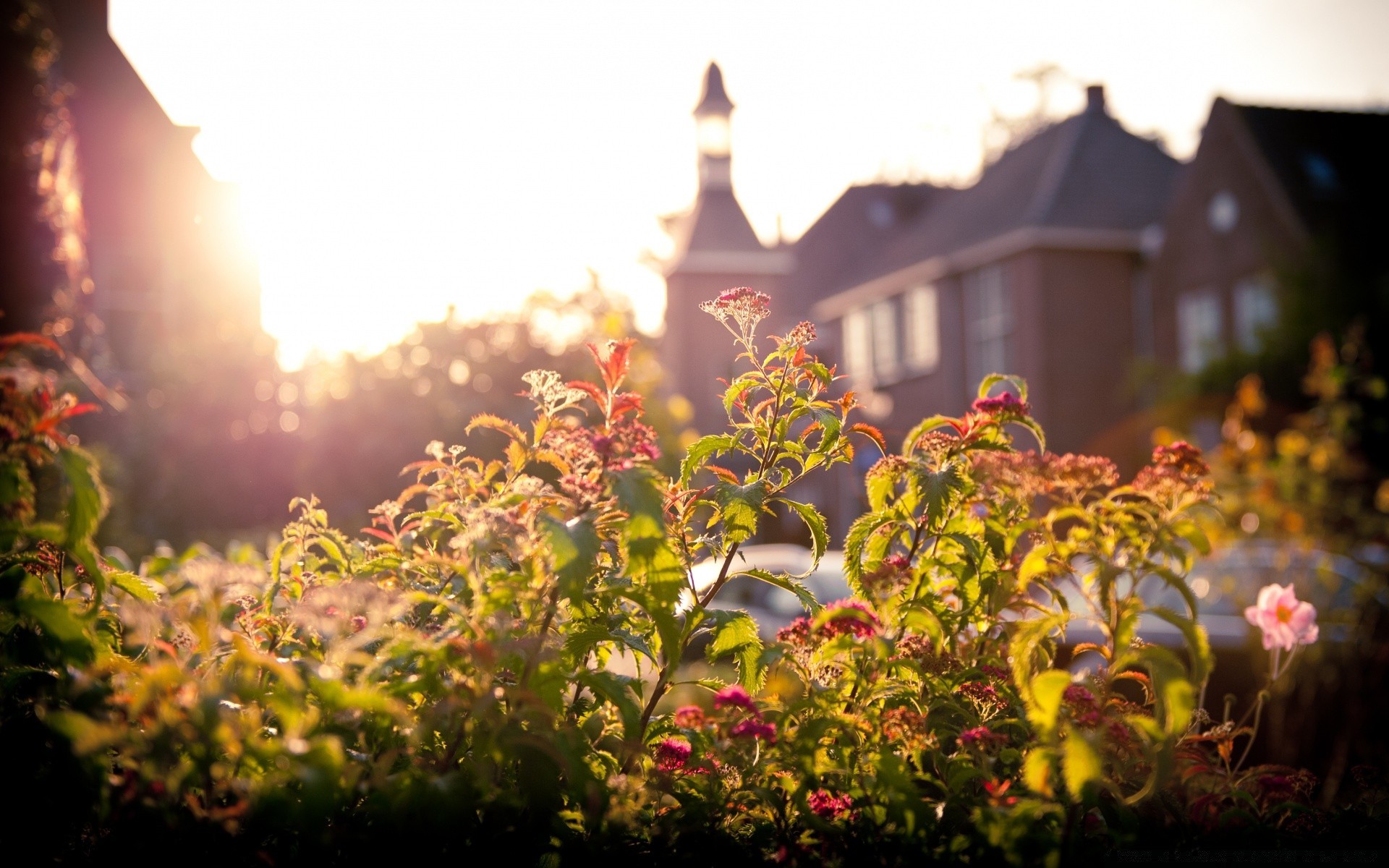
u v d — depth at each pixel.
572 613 2.39
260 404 11.84
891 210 37.00
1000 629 2.67
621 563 2.36
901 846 2.14
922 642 2.49
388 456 10.30
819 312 34.75
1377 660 6.10
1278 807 2.54
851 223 37.84
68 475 2.14
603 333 10.16
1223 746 2.72
